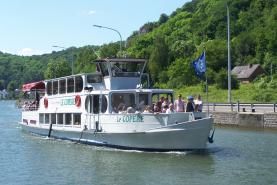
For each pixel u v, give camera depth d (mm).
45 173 22750
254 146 31312
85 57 121438
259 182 20359
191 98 28344
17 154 29141
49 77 127625
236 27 155375
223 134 39719
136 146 28266
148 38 174000
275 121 44125
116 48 118250
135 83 32344
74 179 21250
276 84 94812
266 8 156750
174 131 26609
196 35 165625
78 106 33062
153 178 21203
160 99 30328
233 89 94688
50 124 37188
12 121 63594
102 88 32500
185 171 22672
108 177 21547
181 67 113312
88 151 29281
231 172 22406
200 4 197125
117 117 29000
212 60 128250
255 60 132125
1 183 20656
